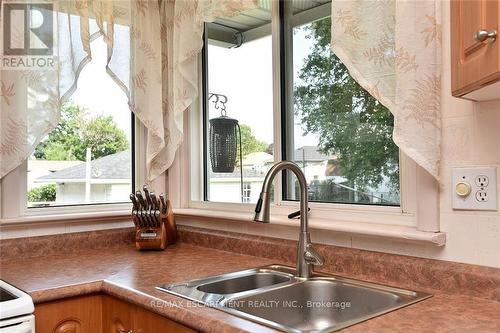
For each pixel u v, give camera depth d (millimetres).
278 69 1806
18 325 1155
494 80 833
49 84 1767
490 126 1103
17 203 1810
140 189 2229
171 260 1710
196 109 2260
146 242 1925
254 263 1625
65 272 1520
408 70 1147
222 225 1970
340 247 1457
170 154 2131
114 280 1382
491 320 948
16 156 1721
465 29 912
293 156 1775
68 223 1951
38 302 1274
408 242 1283
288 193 1779
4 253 1730
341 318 1304
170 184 2244
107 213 2021
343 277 1364
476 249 1132
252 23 1976
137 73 2039
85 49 1796
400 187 1380
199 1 1816
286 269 1515
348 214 1516
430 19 1139
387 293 1201
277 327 920
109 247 2035
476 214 1132
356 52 1281
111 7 1912
